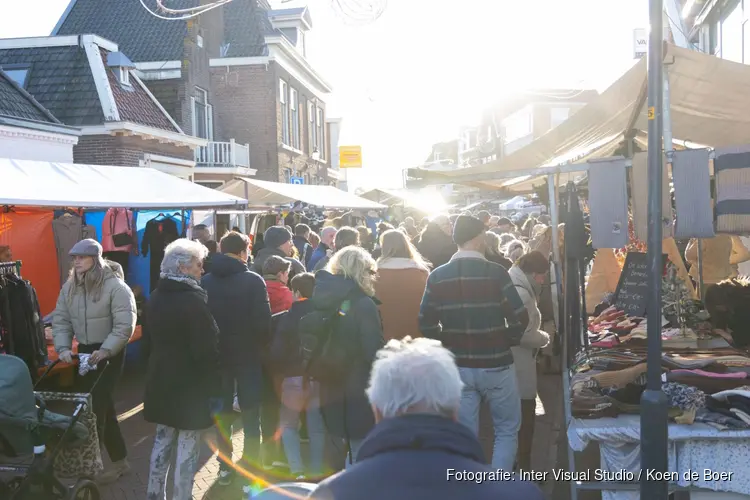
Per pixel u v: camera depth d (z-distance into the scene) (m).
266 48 24.52
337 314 4.18
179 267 4.16
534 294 5.05
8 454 3.95
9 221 8.05
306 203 13.96
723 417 3.80
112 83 16.14
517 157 6.90
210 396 4.15
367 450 1.74
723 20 12.27
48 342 6.96
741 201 4.25
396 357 1.83
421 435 1.70
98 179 8.09
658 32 3.40
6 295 5.47
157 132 16.27
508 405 4.19
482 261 4.18
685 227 4.31
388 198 25.78
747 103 6.02
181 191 8.78
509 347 4.25
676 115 6.77
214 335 4.12
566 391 4.92
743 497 3.72
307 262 9.82
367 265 4.26
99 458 4.70
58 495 4.00
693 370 4.41
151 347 4.21
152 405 4.09
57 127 12.73
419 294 5.19
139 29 21.72
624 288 6.46
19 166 7.49
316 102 31.67
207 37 22.41
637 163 4.41
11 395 3.77
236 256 4.93
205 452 5.78
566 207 5.45
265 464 5.25
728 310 5.77
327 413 4.23
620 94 5.77
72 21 22.59
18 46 16.23
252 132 24.66
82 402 4.20
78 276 4.89
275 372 4.97
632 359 4.78
